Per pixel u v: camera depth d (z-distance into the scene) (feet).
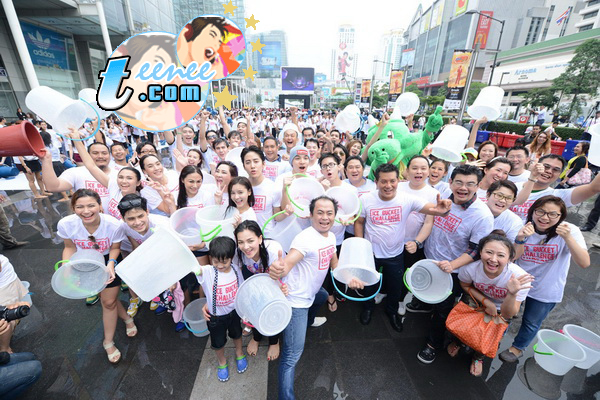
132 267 6.29
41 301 10.87
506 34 212.43
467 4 208.54
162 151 40.63
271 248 7.38
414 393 7.59
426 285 8.02
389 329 9.80
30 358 7.21
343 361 8.54
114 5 57.62
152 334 9.42
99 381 7.82
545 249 7.61
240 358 8.12
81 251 7.49
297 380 7.94
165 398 7.41
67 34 62.18
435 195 9.68
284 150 19.54
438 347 8.38
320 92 347.15
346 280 7.25
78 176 11.05
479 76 213.25
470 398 7.45
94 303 10.78
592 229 17.47
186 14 98.12
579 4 205.77
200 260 9.43
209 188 10.26
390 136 15.57
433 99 144.15
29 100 8.94
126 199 7.42
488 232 8.06
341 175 13.57
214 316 7.32
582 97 84.69
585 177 18.31
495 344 7.30
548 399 7.41
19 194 22.57
